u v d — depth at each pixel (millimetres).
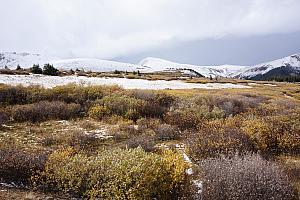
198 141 12516
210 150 11797
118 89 29016
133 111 20938
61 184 8758
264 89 57844
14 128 17188
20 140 14430
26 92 24969
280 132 13547
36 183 9047
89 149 13273
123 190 7961
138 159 8680
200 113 20266
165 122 19344
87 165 8930
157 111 21766
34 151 11812
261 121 15180
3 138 14445
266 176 8281
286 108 24406
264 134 13195
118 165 8547
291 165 10805
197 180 9461
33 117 19750
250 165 8742
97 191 8055
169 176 8461
